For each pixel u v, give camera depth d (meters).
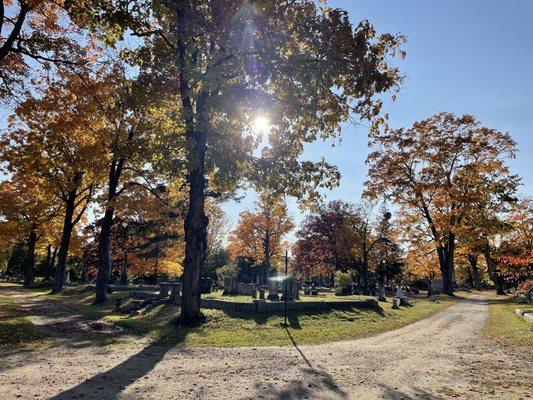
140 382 7.89
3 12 16.61
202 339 13.79
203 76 13.98
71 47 18.95
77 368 8.90
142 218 40.00
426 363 10.65
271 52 14.70
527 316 20.83
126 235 41.47
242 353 11.44
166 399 6.86
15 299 28.97
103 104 22.41
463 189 45.12
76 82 20.34
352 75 14.73
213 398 7.02
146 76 15.16
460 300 39.41
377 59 15.08
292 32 15.75
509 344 14.10
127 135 23.55
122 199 25.14
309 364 10.12
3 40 18.30
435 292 48.50
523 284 26.84
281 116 16.64
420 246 49.03
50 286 45.41
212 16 14.71
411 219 48.41
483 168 43.84
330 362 10.46
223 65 14.56
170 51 15.39
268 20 14.98
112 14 13.05
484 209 45.03
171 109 17.84
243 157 16.12
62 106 20.97
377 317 21.97
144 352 11.16
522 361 11.13
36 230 44.94
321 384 8.20
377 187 47.34
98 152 24.02
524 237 52.91
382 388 8.04
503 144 44.12
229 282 27.09
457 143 43.59
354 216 58.84
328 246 62.66
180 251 42.25
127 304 22.98
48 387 7.31
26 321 16.41
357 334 16.53
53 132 21.58
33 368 8.76
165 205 27.20
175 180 21.94
